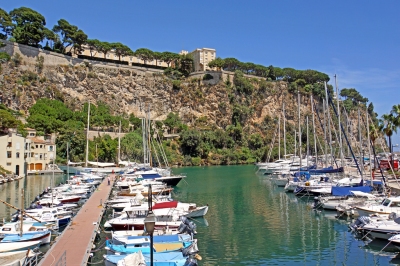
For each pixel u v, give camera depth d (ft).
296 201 193.88
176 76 650.43
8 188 240.32
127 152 414.41
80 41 583.58
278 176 284.61
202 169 448.65
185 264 82.89
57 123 410.11
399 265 94.68
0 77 445.37
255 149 607.37
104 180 269.23
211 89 643.86
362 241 115.65
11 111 411.54
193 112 629.51
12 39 491.31
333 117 408.67
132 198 169.99
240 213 163.02
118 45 639.76
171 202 146.20
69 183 236.43
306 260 99.55
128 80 596.70
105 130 479.00
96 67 572.10
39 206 155.53
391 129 262.67
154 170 291.99
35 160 360.48
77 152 390.21
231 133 605.31
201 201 196.95
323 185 203.82
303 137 561.84
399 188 181.68
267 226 138.00
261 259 100.53
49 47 552.82
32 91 473.67
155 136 491.72
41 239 107.76
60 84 523.29
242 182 292.40
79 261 86.48
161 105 613.93
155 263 81.10
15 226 113.09
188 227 114.93
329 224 139.03
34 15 520.42
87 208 156.35
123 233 112.06
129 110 586.86
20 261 81.97
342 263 96.94
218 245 113.70
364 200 156.97
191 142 533.96
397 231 109.81
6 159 303.07
